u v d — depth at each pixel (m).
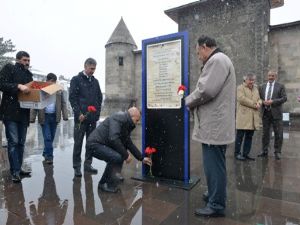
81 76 5.27
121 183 4.60
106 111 22.94
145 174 4.88
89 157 5.36
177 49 4.45
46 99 4.61
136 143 8.80
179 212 3.44
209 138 3.21
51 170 5.43
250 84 6.38
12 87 4.38
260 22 15.88
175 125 4.54
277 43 15.60
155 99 4.71
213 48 3.39
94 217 3.30
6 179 4.79
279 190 4.25
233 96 3.26
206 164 3.31
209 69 3.15
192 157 6.75
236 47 16.67
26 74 4.85
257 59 15.85
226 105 3.20
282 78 15.38
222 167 3.29
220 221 3.19
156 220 3.22
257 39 15.90
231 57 16.80
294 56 15.12
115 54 22.97
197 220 3.22
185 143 4.45
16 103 4.61
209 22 17.55
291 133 11.69
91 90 5.29
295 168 5.59
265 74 15.72
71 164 5.95
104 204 3.70
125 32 23.39
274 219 3.23
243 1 16.45
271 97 6.56
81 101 5.21
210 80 3.09
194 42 17.94
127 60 23.00
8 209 3.52
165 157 4.66
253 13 16.12
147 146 4.82
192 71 17.83
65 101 6.49
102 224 3.12
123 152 4.06
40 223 3.13
